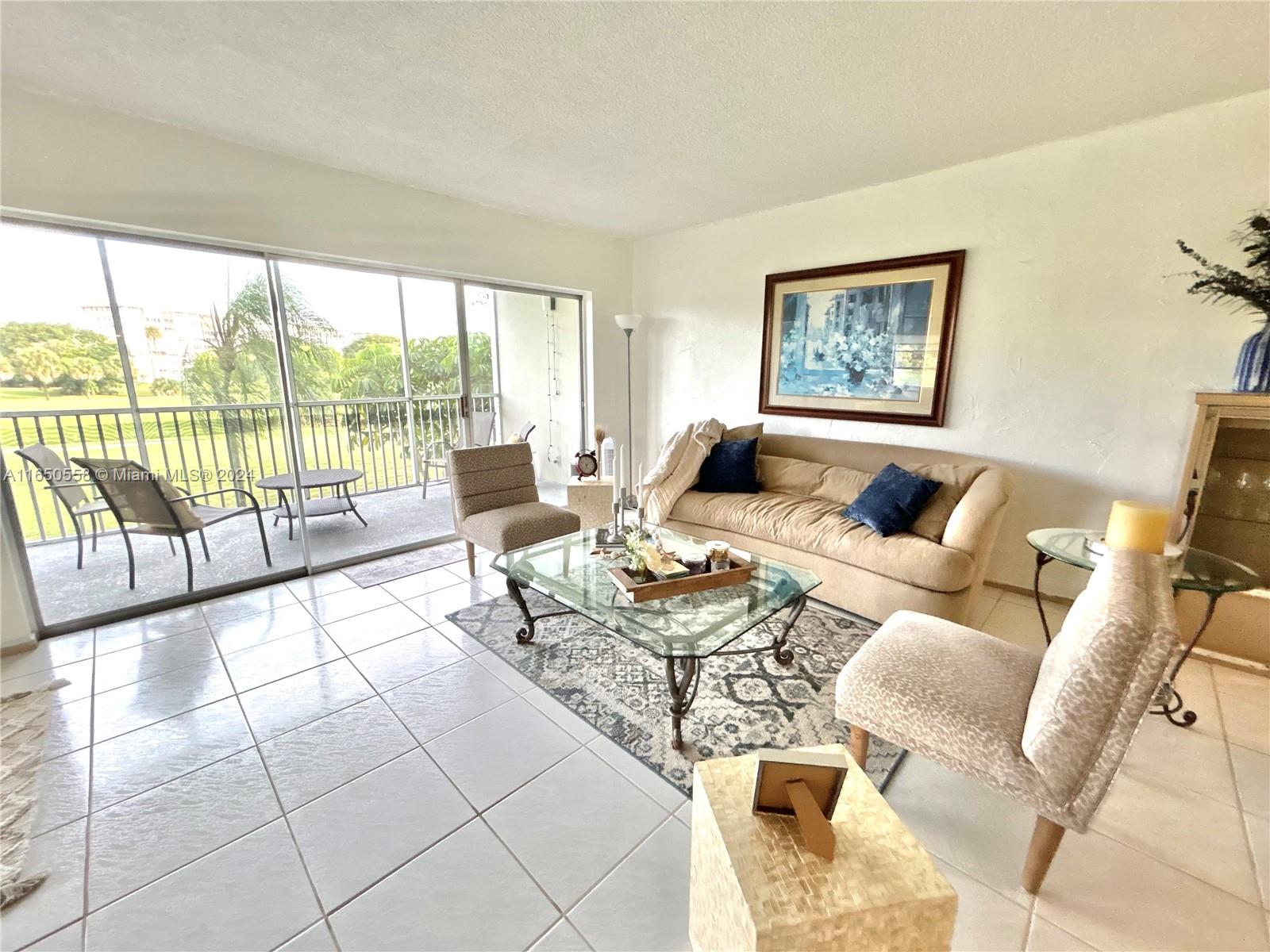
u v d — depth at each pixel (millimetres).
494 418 4215
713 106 2143
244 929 1153
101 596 2715
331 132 2412
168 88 2035
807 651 2277
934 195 2875
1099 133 2365
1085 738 1073
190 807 1473
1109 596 1148
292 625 2512
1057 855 1333
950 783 1573
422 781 1562
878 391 3234
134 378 2572
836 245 3318
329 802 1488
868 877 889
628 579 1885
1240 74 1890
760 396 3840
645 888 1245
